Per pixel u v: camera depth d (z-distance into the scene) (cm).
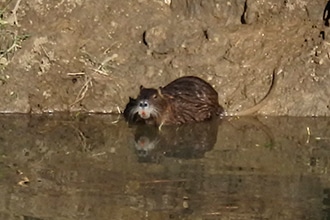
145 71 1420
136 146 1230
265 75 1414
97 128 1317
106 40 1455
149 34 1446
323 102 1380
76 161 1155
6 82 1393
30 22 1462
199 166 1141
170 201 1022
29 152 1187
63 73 1409
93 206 1002
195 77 1394
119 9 1490
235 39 1448
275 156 1186
